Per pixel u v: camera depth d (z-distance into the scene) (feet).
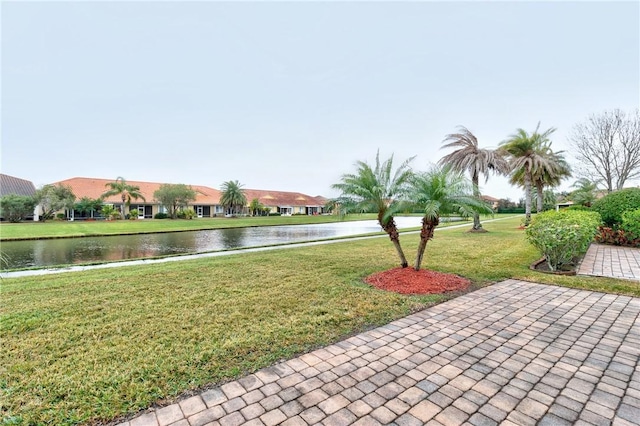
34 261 38.55
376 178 23.36
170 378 9.39
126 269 28.12
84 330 13.26
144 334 12.80
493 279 22.20
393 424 7.25
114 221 118.11
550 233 23.95
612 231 40.24
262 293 18.90
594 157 76.02
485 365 10.09
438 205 20.34
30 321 14.35
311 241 53.01
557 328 13.23
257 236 72.74
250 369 9.91
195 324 13.88
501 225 87.56
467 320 14.26
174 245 55.72
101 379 9.35
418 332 12.90
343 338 12.32
